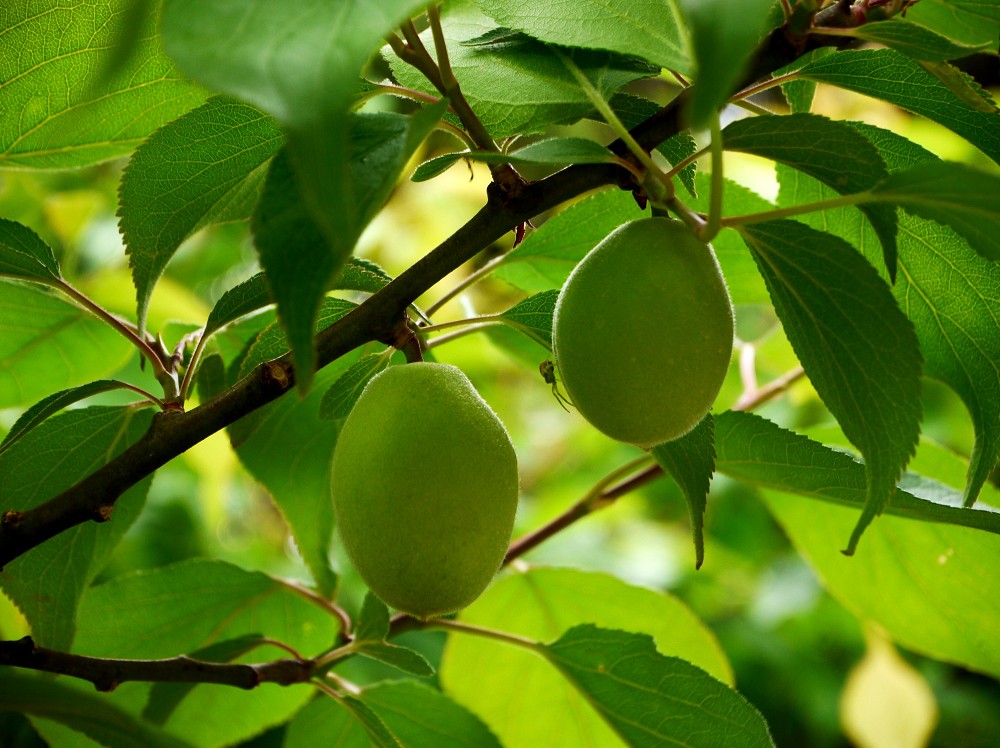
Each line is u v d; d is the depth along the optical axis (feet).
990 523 1.53
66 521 1.46
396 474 1.42
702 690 1.66
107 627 1.75
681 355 1.42
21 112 1.62
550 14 1.44
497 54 1.50
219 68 1.25
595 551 2.95
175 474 2.52
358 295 1.90
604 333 1.42
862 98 2.99
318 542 1.74
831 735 2.79
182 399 1.52
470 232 1.44
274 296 1.31
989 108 1.47
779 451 1.62
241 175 1.54
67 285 1.57
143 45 1.58
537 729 1.86
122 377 1.99
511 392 3.61
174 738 1.36
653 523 3.27
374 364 1.53
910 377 1.42
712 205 1.40
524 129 1.49
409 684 1.69
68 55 1.58
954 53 1.42
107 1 1.56
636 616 1.86
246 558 2.64
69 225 2.53
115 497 1.47
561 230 1.71
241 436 1.61
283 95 1.24
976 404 1.57
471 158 1.41
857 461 1.59
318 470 1.72
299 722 1.71
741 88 1.47
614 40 1.43
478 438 1.44
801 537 1.86
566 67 1.47
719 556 3.07
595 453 3.25
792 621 2.93
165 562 2.45
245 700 1.78
